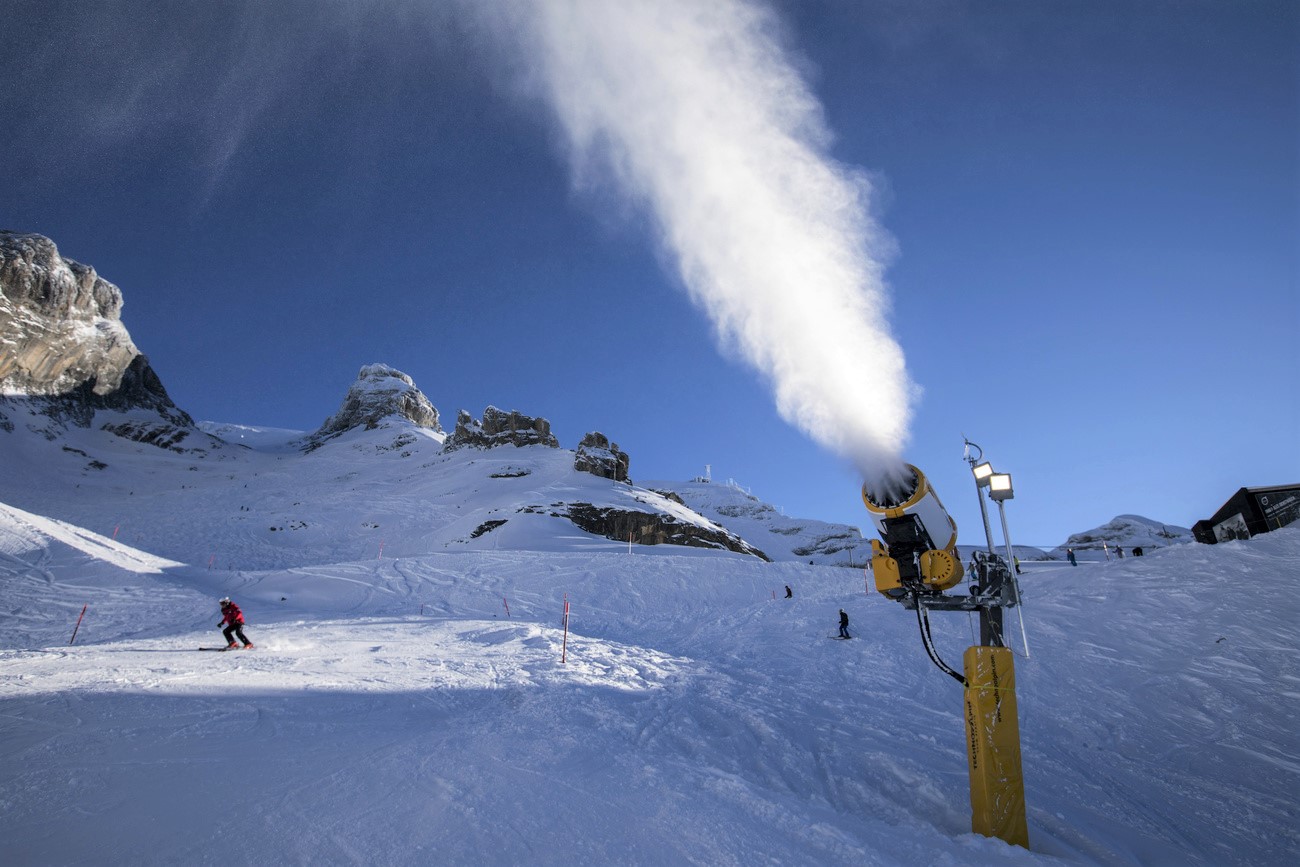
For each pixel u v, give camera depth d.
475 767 6.09
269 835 4.45
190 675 11.29
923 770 8.05
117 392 145.50
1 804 4.86
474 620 27.30
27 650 16.64
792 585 41.44
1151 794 8.41
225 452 143.75
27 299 129.25
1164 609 16.05
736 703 11.73
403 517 86.81
